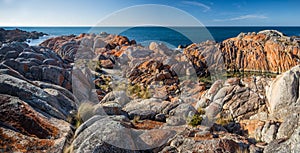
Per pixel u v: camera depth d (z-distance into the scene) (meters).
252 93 10.13
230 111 9.59
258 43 25.06
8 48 12.24
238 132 8.12
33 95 6.17
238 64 23.53
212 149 5.43
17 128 4.79
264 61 23.38
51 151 4.47
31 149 4.37
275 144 5.63
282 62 22.72
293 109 8.20
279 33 27.75
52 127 5.24
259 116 8.97
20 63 9.28
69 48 19.56
